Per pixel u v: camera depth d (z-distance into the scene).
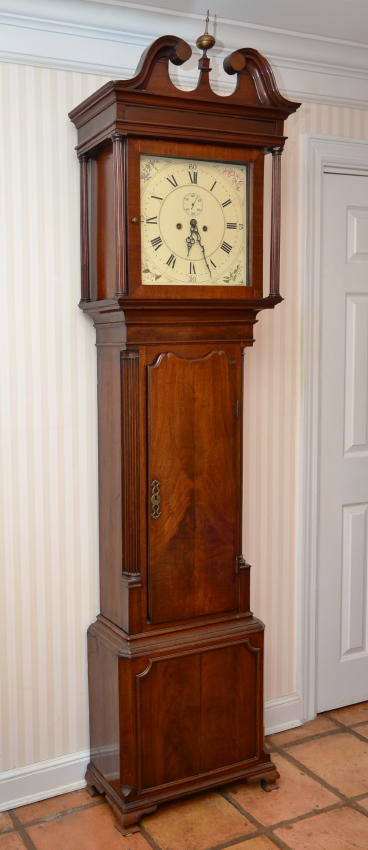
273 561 2.66
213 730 2.24
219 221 2.07
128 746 2.11
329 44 2.49
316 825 2.16
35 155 2.13
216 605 2.24
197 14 2.24
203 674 2.20
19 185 2.12
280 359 2.60
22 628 2.25
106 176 2.02
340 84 2.61
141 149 1.91
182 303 2.01
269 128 2.10
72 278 2.22
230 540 2.24
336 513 2.80
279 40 2.42
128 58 2.23
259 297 2.15
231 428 2.20
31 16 2.05
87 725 2.37
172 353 2.08
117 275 1.92
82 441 2.29
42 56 2.10
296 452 2.67
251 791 2.34
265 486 2.61
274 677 2.70
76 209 2.21
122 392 2.06
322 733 2.69
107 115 1.93
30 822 2.18
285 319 2.60
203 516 2.18
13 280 2.14
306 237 2.58
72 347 2.24
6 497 2.19
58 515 2.27
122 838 2.10
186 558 2.17
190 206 2.02
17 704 2.26
